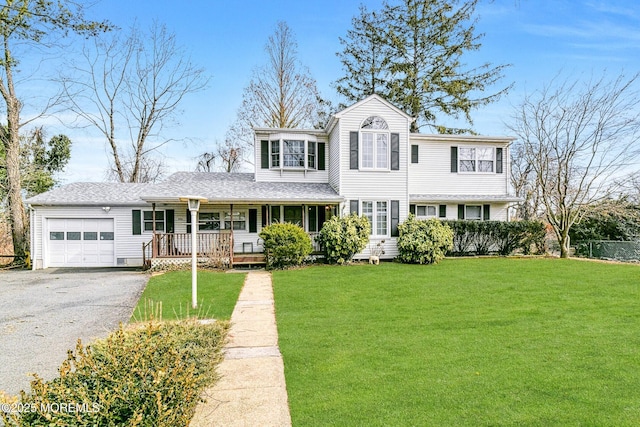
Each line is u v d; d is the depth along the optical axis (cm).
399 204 1631
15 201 1744
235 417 384
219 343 585
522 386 441
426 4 2423
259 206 1684
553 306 824
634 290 984
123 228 1612
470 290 995
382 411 390
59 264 1584
